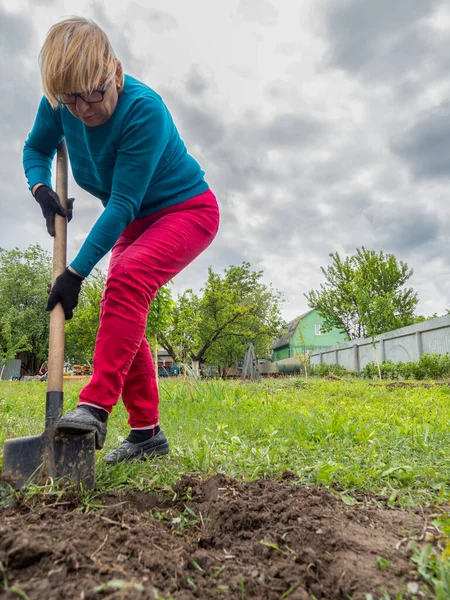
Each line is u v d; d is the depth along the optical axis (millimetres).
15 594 944
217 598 1040
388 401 7238
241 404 5465
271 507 1584
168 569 1116
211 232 2174
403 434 3398
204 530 1485
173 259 1978
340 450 2730
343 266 36344
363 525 1498
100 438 1722
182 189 2100
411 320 34625
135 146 1807
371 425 3842
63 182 2049
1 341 25641
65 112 1922
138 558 1149
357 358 23516
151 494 1830
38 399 7070
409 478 2117
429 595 1041
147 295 1877
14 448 1597
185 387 6793
